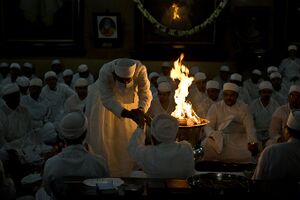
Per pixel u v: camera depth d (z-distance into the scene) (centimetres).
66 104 720
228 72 953
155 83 884
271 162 358
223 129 569
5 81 957
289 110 580
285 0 977
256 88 948
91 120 486
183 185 319
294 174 358
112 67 468
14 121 590
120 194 304
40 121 772
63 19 989
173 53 988
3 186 367
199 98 702
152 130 358
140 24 982
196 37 988
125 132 484
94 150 483
